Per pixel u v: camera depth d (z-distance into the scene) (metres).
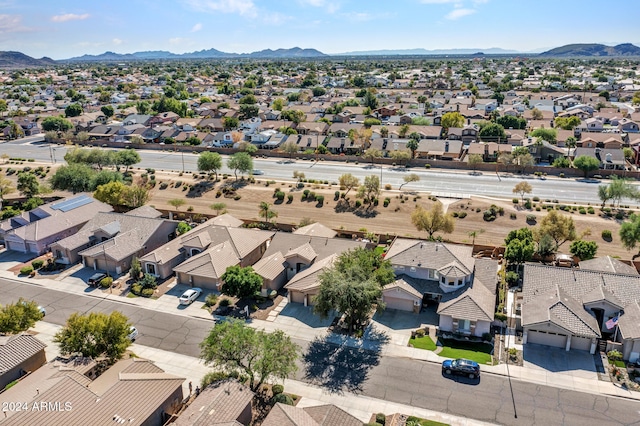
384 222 88.75
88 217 82.69
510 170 117.38
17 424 32.97
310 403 41.59
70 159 119.94
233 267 57.91
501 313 53.06
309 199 98.88
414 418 38.97
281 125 167.62
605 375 44.59
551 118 175.75
